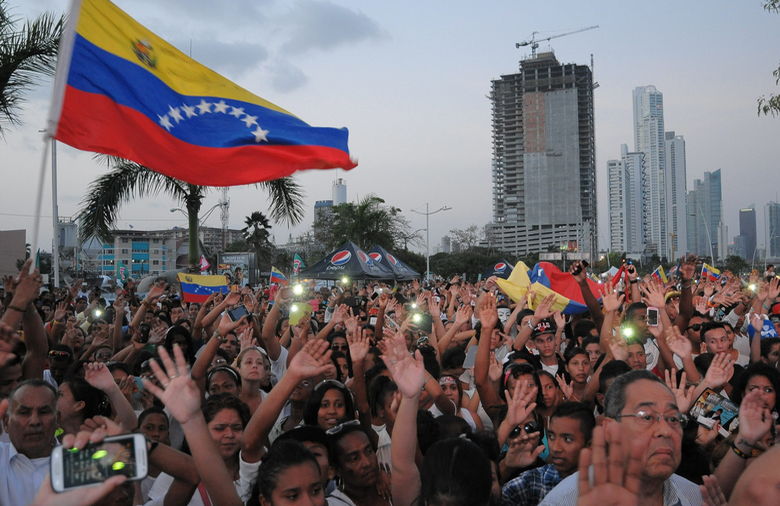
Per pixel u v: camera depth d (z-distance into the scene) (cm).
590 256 15112
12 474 380
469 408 636
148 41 495
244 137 521
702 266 1675
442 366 696
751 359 751
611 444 217
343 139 544
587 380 670
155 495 414
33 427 386
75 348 871
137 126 478
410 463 361
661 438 287
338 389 491
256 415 375
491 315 589
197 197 1786
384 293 983
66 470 203
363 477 402
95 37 464
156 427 475
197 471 342
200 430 315
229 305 819
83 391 507
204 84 521
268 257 7494
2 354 320
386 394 498
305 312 922
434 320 905
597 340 764
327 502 377
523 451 431
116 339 992
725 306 1141
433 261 9712
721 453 413
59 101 316
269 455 333
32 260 413
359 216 5528
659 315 651
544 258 10275
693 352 821
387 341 372
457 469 295
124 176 1675
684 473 438
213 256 2484
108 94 465
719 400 452
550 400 542
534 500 410
